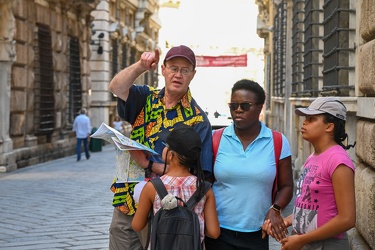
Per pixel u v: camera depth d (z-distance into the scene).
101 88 31.75
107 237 9.07
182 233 3.92
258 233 4.64
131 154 4.54
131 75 4.62
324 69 9.73
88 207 11.73
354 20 8.09
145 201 4.14
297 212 4.31
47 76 21.34
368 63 6.07
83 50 26.33
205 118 4.69
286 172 4.66
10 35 17.62
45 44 21.11
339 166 4.10
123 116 4.81
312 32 11.96
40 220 10.38
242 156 4.57
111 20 33.38
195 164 4.13
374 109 5.73
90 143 27.73
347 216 4.05
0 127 17.89
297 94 14.88
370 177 5.73
